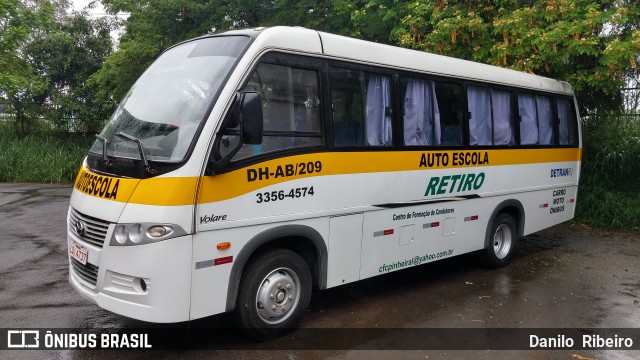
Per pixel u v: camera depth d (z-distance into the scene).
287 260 4.39
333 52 4.67
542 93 7.63
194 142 3.71
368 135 5.02
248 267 4.18
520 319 5.12
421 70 5.60
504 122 6.85
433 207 5.78
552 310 5.43
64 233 8.23
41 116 20.47
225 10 12.95
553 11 8.71
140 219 3.59
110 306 3.72
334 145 4.67
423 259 5.73
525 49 8.68
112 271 3.71
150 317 3.60
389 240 5.29
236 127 3.83
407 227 5.47
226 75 3.97
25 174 15.70
